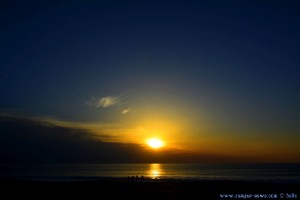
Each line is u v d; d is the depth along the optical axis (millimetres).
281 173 157750
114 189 58875
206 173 159625
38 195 50844
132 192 54688
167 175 135250
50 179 98750
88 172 170750
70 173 154375
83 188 60188
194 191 56531
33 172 163250
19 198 47906
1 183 69750
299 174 143500
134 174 144875
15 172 162125
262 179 102688
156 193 53406
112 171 190500
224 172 174875
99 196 49875
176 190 57750
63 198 47906
